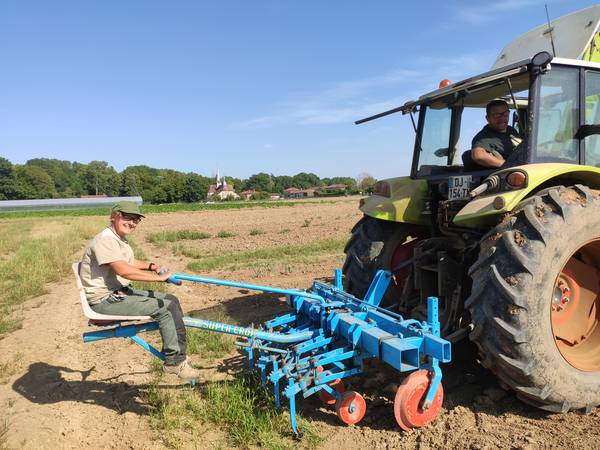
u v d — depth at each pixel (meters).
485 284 3.13
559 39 4.84
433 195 4.57
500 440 2.95
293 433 3.15
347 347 3.36
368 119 5.09
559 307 3.54
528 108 3.56
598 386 3.26
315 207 44.00
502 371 3.18
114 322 3.51
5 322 5.90
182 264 10.51
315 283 4.58
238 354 4.63
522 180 3.21
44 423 3.46
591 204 3.23
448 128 4.96
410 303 4.40
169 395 3.70
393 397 3.59
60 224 29.66
